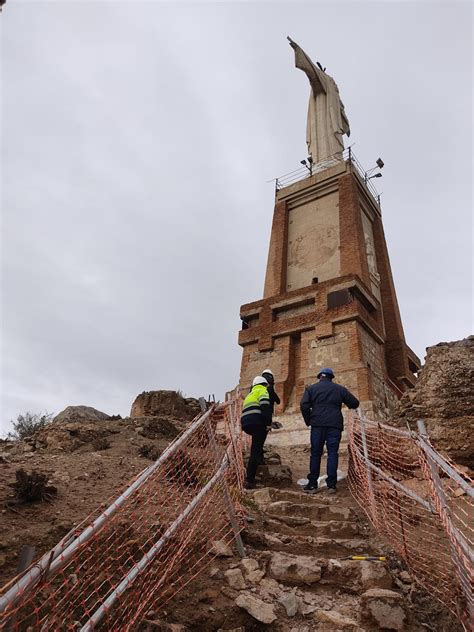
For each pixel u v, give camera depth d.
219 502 5.80
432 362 10.95
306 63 27.61
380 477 7.67
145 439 10.16
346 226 20.72
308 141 27.59
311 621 4.14
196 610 4.04
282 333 17.89
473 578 3.80
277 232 22.58
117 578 4.00
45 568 2.79
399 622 3.96
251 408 8.32
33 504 5.07
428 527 5.97
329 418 8.34
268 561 4.97
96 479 6.43
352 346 16.16
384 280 21.84
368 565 4.84
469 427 9.03
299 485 9.02
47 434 10.14
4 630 2.61
